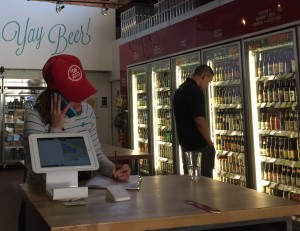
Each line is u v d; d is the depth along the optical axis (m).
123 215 1.40
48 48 8.45
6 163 8.50
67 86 1.93
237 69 4.58
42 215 1.41
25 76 8.59
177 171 5.64
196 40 5.10
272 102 4.13
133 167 4.78
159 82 6.30
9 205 5.39
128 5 8.00
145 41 6.45
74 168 1.73
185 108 3.88
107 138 9.24
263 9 4.01
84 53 8.70
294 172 3.98
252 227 1.65
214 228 1.52
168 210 1.47
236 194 1.75
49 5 8.44
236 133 4.61
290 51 3.96
